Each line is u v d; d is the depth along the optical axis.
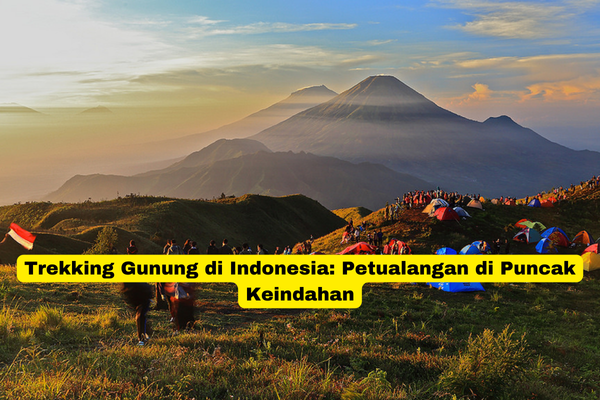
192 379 5.99
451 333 15.40
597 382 10.64
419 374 8.29
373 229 49.19
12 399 4.87
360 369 7.94
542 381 9.21
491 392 6.91
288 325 12.73
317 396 5.73
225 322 13.20
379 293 23.27
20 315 10.80
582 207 55.06
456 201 54.06
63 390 5.20
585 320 21.11
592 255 35.03
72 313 12.20
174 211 88.12
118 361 6.87
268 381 6.32
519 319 20.28
